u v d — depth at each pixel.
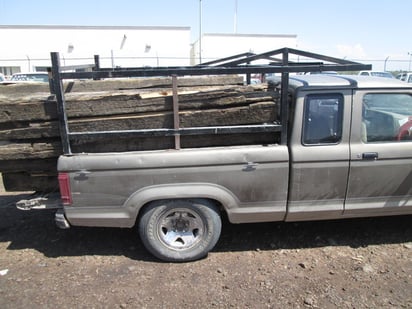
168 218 3.40
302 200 3.40
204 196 3.26
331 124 3.32
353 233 4.04
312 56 3.68
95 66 4.50
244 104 3.32
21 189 3.48
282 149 3.27
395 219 4.36
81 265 3.45
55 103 3.18
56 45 31.42
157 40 32.75
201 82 4.14
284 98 3.21
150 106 3.23
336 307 2.82
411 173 3.47
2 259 3.57
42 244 3.89
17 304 2.86
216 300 2.91
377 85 3.36
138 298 2.94
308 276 3.23
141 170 3.18
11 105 3.14
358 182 3.42
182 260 3.45
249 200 3.34
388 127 3.43
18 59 30.53
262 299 2.92
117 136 3.17
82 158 3.16
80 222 3.30
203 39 34.72
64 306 2.84
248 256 3.59
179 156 3.18
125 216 3.28
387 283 3.12
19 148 3.23
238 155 3.22
